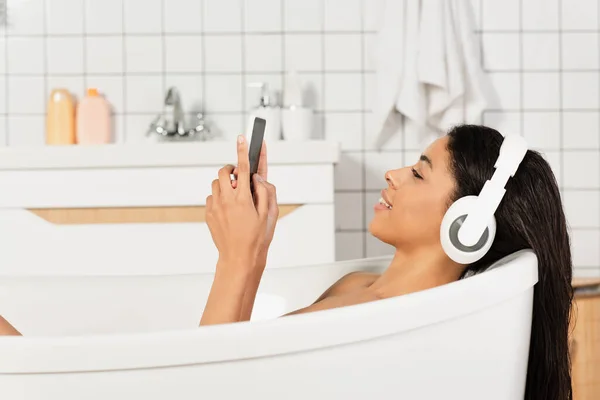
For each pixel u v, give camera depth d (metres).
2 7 2.68
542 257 1.09
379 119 2.59
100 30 2.69
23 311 1.37
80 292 1.38
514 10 2.73
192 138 2.61
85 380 0.69
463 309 0.88
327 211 2.19
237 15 2.70
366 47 2.71
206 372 0.71
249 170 0.96
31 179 2.17
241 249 0.94
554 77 2.75
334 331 0.77
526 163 1.11
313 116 2.66
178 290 1.40
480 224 1.03
